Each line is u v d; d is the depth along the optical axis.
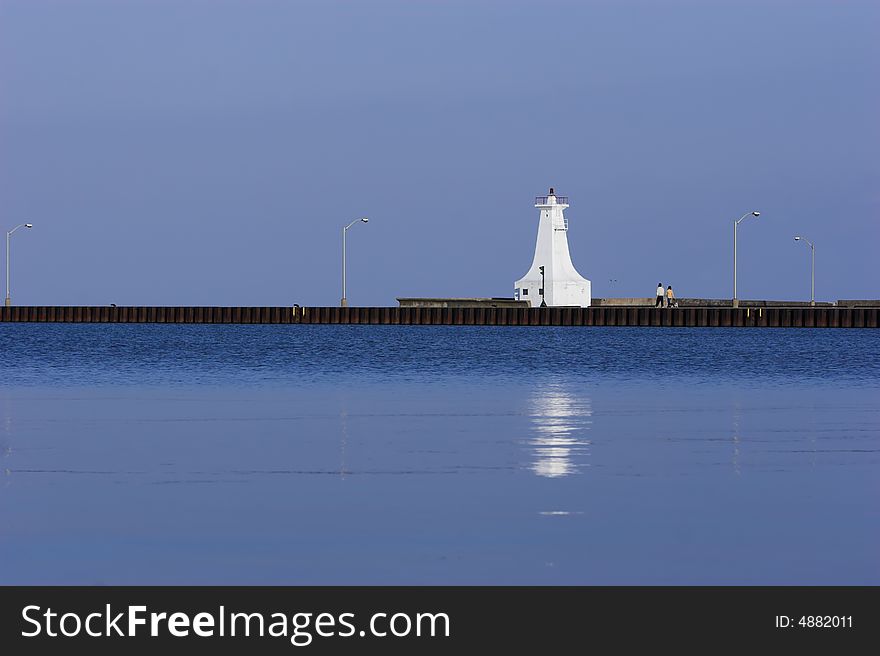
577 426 57.81
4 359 130.50
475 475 42.00
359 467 43.97
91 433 54.69
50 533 32.66
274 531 32.88
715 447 49.59
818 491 38.69
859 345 169.88
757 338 195.38
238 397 75.69
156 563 29.78
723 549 30.91
